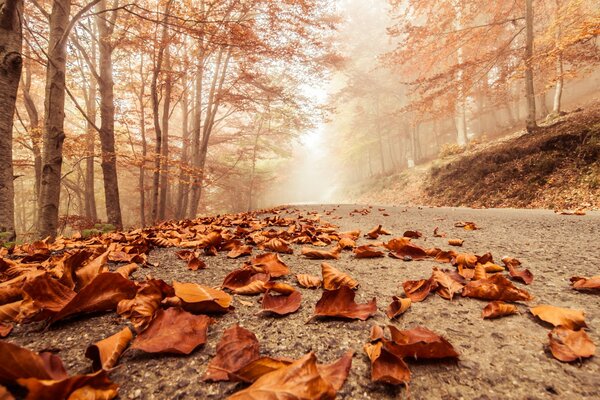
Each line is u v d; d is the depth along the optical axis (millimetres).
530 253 2410
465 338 1078
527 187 9969
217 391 797
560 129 10188
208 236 2598
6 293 1273
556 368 891
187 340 949
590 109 11070
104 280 1216
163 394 784
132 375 853
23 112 19359
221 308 1219
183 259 2273
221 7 8820
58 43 4887
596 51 10969
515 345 1022
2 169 4047
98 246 2662
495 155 12055
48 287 1173
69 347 999
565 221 4477
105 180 7895
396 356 837
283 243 2512
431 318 1241
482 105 22656
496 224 4559
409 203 16062
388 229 4262
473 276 1693
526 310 1296
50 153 4805
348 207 11242
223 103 13562
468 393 798
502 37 19484
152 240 2906
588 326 1132
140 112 13594
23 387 636
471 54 15094
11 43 4180
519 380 845
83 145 8891
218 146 25938
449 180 14344
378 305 1377
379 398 784
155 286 1222
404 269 1966
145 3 9312
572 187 8688
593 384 817
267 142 23359
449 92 13914
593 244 2684
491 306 1246
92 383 701
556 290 1529
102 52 7902
